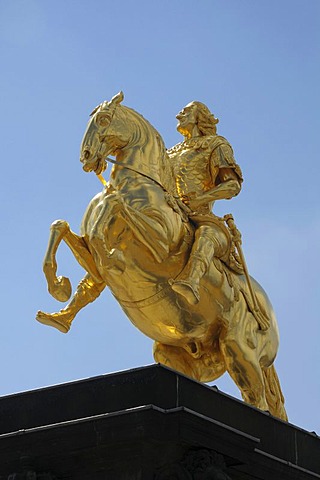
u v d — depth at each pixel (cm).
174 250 1353
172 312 1355
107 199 1324
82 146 1362
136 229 1327
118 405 1082
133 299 1359
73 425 1073
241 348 1368
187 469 1069
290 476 1168
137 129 1389
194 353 1388
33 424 1114
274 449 1175
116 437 1057
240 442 1104
